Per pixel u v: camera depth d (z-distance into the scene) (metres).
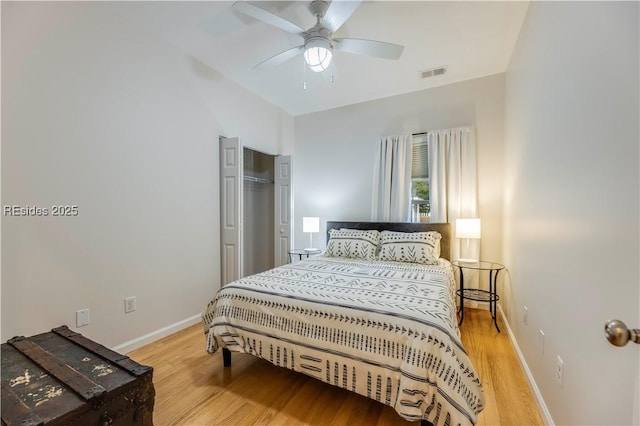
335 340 1.53
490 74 3.15
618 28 0.93
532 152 1.92
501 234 3.11
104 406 1.05
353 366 1.46
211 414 1.54
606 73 1.01
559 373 1.34
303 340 1.61
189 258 2.78
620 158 0.91
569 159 1.31
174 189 2.63
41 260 1.79
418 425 1.45
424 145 3.54
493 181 3.16
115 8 2.13
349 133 4.03
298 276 2.22
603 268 0.99
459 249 3.23
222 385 1.80
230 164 3.09
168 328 2.57
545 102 1.66
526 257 2.03
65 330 1.54
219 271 3.13
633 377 0.80
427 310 1.48
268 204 4.76
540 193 1.73
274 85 3.42
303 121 4.39
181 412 1.55
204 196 2.94
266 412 1.56
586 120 1.15
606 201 0.99
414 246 3.00
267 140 3.88
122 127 2.22
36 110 1.77
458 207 3.26
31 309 1.75
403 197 3.55
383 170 3.70
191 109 2.80
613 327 0.67
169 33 2.44
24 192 1.72
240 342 1.83
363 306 1.56
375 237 3.39
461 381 1.23
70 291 1.93
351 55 2.75
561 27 1.43
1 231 1.65
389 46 2.07
